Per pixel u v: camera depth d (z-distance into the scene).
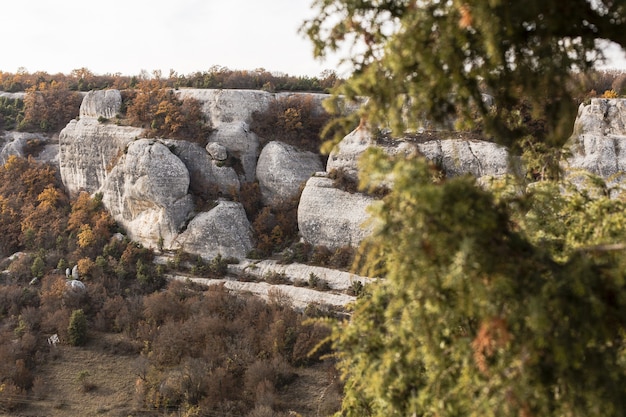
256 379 37.12
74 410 35.72
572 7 5.05
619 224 6.30
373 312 6.93
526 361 4.66
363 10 5.64
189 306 46.81
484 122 6.18
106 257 55.62
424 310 5.29
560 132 5.75
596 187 7.70
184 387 36.41
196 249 54.88
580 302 4.66
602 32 5.23
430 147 46.09
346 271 48.56
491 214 4.63
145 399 36.41
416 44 5.05
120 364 41.38
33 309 46.78
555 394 4.89
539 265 4.89
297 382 38.06
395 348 6.32
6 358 40.16
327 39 5.91
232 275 52.62
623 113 41.88
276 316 43.47
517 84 5.66
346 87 5.79
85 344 43.94
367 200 50.22
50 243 58.88
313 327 42.03
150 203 57.44
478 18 4.68
